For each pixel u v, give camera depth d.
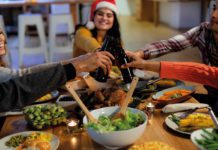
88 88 1.84
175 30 7.85
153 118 1.55
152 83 1.94
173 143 1.30
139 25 8.92
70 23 5.41
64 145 1.33
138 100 1.68
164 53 2.19
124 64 1.69
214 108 1.93
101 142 1.24
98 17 2.67
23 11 6.96
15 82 1.35
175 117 1.51
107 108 1.43
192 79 1.66
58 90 1.98
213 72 1.64
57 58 5.75
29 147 1.30
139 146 1.16
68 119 1.55
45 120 1.48
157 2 8.65
